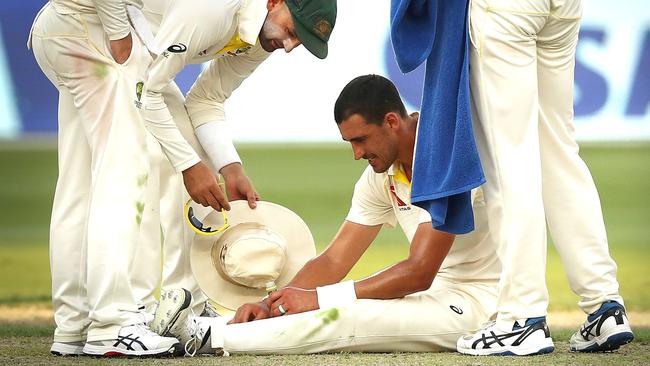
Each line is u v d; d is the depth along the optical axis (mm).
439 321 13469
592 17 37031
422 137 12922
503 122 12641
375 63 37156
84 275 13945
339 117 13844
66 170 13961
